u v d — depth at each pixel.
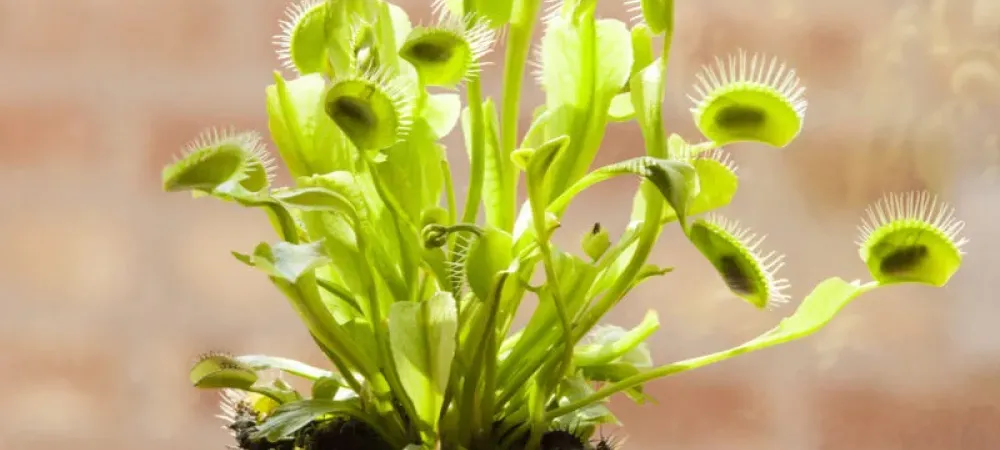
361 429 0.44
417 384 0.42
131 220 0.58
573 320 0.44
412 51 0.43
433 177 0.45
